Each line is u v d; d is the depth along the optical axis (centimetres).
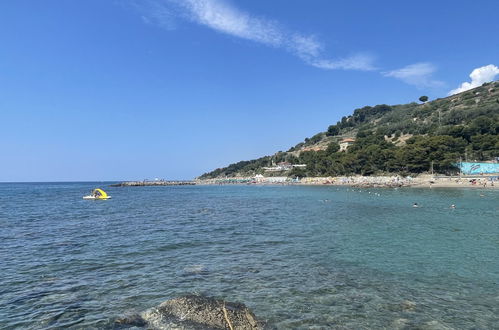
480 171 11712
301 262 1895
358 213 4259
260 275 1653
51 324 1136
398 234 2734
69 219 3928
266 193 10188
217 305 1127
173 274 1678
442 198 6262
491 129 13588
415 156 12556
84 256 2062
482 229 2927
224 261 1928
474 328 1103
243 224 3403
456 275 1648
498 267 1780
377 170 14438
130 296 1383
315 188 12406
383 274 1669
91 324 1131
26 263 1905
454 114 16950
